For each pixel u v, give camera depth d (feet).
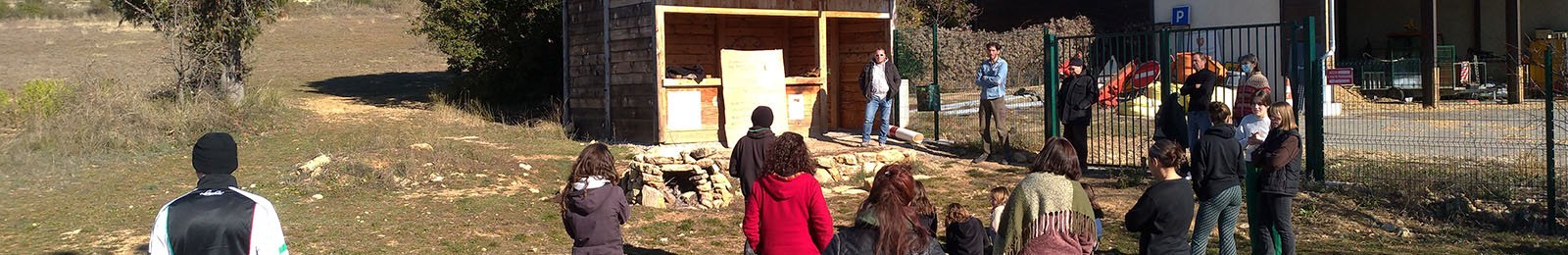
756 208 19.27
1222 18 71.31
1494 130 47.70
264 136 47.09
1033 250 18.17
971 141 47.80
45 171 36.32
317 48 110.52
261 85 58.54
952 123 56.08
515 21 64.39
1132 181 37.40
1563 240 27.37
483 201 33.22
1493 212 29.96
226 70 53.21
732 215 32.09
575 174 21.30
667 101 48.08
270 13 57.72
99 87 45.80
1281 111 23.43
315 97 70.44
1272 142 23.56
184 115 45.96
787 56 57.16
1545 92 28.43
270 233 14.32
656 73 47.65
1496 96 69.51
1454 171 34.47
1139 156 44.29
